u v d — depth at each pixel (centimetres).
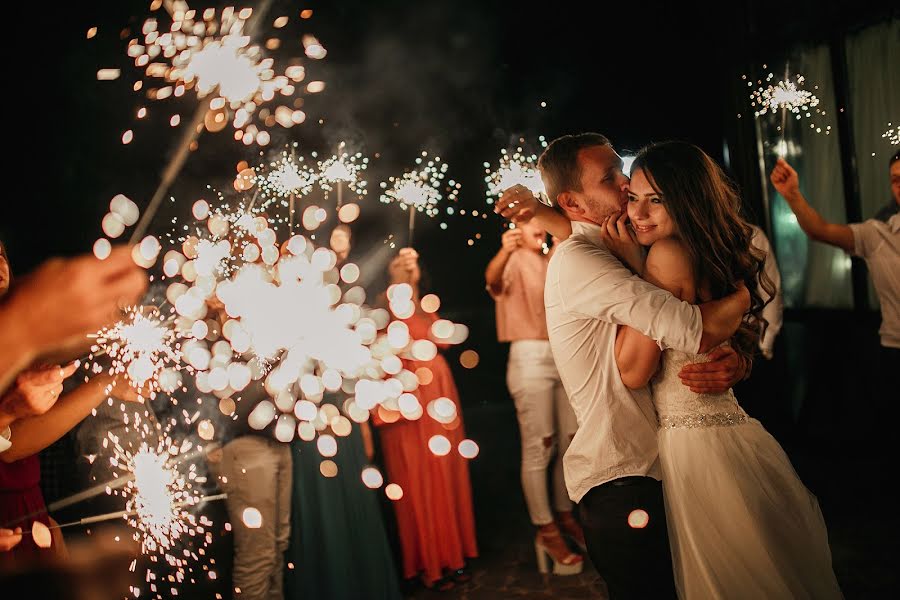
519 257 421
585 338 215
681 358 211
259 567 318
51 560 229
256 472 318
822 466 520
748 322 227
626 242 222
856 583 349
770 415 598
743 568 198
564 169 233
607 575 218
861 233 419
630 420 212
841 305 546
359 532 342
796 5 547
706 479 202
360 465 349
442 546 400
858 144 514
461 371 949
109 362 283
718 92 655
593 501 215
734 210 222
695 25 675
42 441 223
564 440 426
